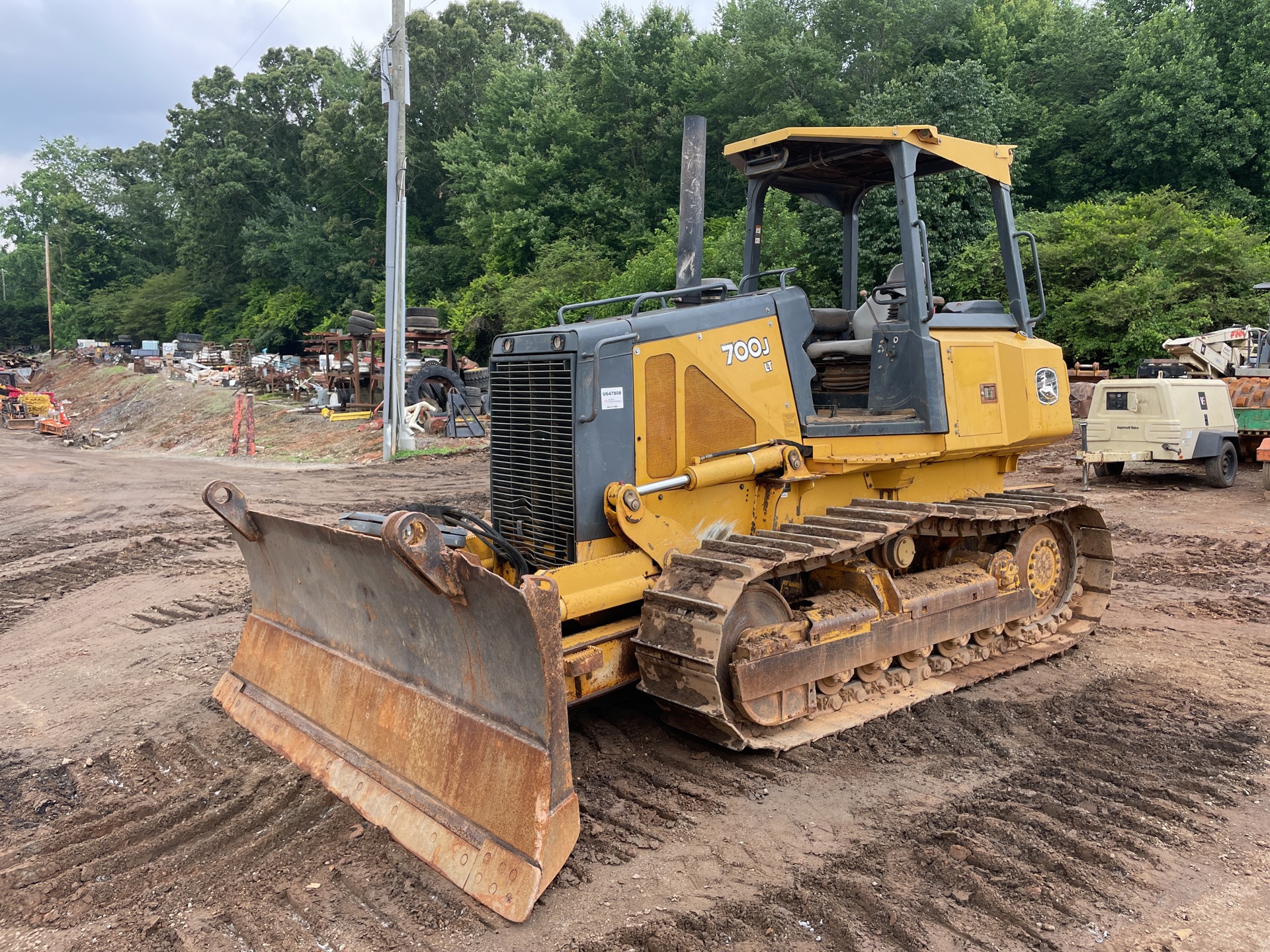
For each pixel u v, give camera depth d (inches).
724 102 1203.2
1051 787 166.9
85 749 191.9
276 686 192.2
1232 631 272.5
